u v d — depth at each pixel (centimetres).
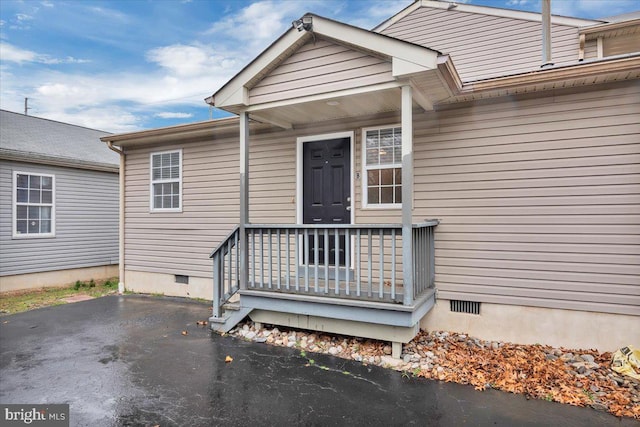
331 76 408
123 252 764
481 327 438
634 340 373
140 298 696
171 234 706
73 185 939
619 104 380
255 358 398
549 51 435
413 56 351
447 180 456
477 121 442
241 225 468
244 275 468
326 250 412
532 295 414
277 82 442
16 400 310
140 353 414
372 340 429
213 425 273
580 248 395
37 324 530
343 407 297
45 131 1052
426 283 432
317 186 556
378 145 506
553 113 407
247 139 470
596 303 388
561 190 403
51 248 887
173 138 690
